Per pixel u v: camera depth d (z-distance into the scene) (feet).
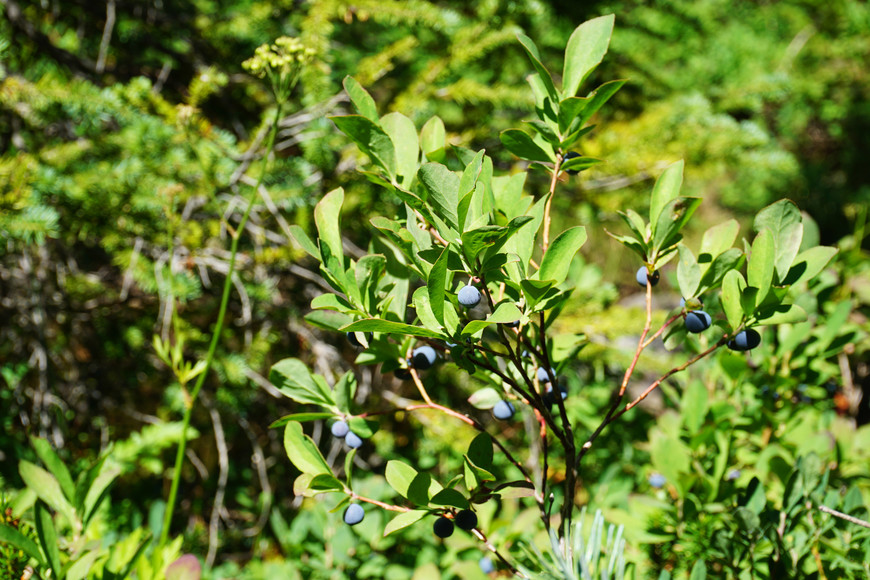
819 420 2.38
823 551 1.94
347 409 1.76
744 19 10.08
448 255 1.57
